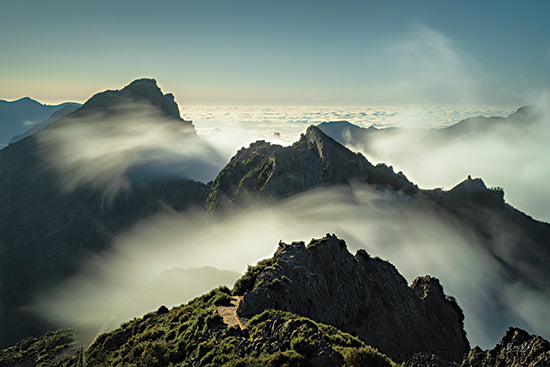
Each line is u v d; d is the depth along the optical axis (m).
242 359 19.00
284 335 21.02
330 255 44.53
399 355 37.78
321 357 17.80
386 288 46.53
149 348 28.41
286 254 41.72
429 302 49.25
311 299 35.72
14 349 80.88
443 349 42.50
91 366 35.34
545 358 21.03
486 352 25.03
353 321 38.25
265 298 32.00
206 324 28.22
